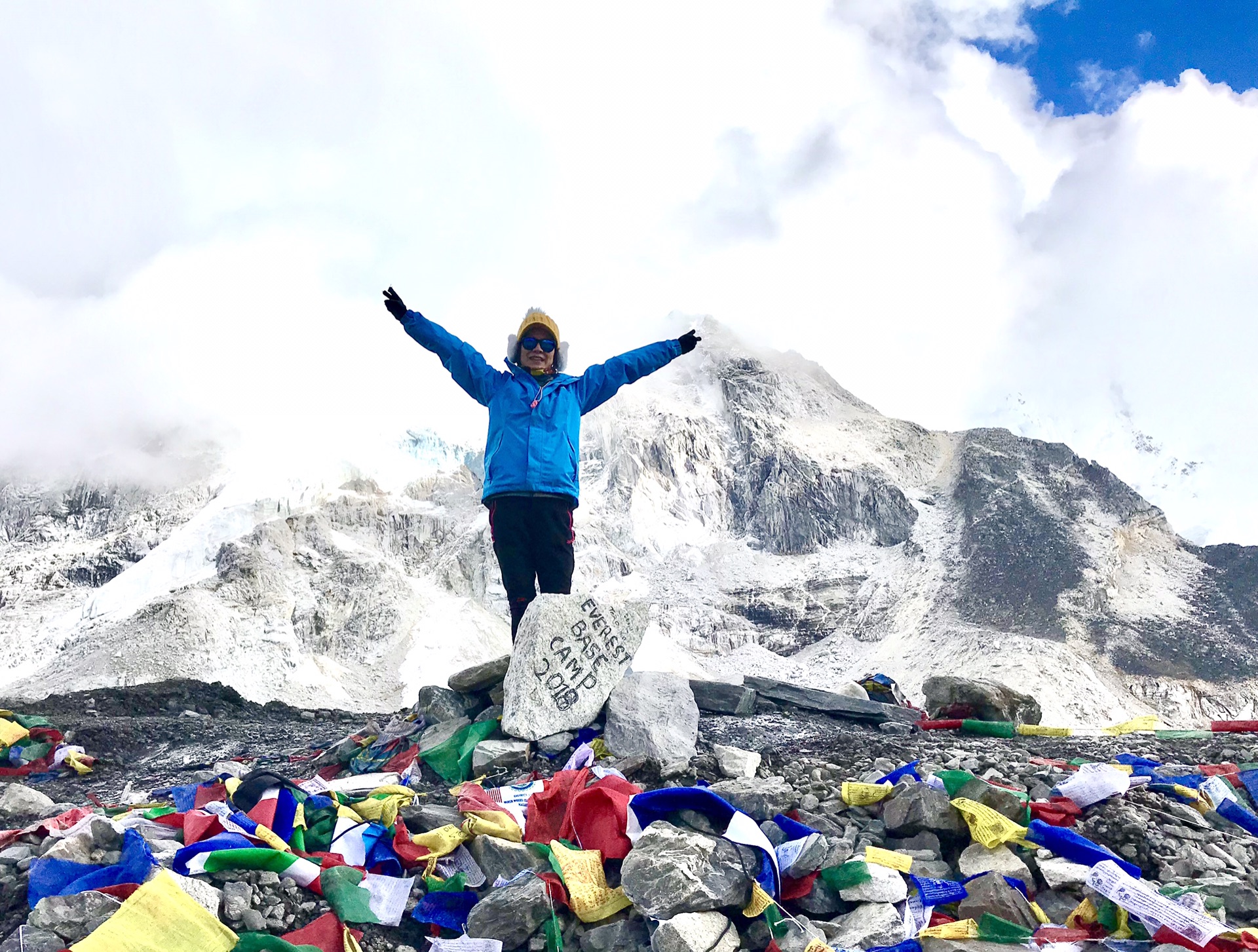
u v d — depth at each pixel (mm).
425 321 9078
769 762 7926
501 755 7898
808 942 4871
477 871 5711
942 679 10672
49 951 4523
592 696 8461
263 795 6340
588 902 5195
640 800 5648
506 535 8938
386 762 8570
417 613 156250
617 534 193750
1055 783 6984
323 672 140625
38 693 127688
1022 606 146875
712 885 5020
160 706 14898
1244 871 5551
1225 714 122562
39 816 7711
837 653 160375
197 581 155125
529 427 8859
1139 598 147125
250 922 4836
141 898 4625
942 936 4977
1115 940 4859
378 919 5160
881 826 6086
